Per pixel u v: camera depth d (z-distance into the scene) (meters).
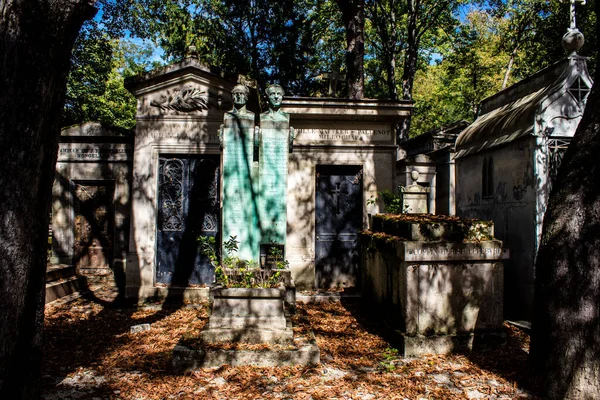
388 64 20.50
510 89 8.53
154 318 7.45
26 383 3.38
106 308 8.19
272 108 6.76
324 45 24.20
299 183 9.18
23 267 3.21
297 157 9.21
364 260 7.91
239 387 4.51
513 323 6.87
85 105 21.73
